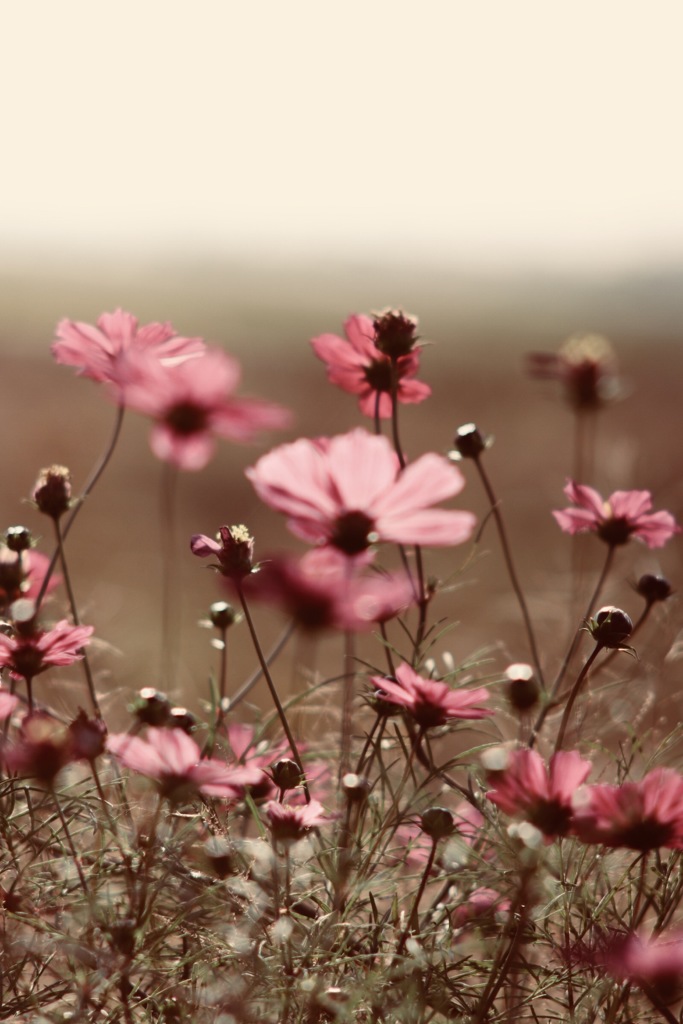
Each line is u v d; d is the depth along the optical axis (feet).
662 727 5.26
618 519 5.21
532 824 4.72
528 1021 4.91
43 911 4.84
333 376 5.26
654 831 4.70
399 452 5.14
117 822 4.89
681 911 4.99
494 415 26.18
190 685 5.94
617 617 4.89
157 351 5.09
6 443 21.25
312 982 4.71
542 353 6.22
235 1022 4.71
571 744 5.10
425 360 40.32
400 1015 4.71
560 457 20.58
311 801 4.82
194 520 16.92
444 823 4.78
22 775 4.87
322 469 4.73
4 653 4.85
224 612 5.16
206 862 4.84
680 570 5.79
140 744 4.75
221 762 4.89
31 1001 4.75
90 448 21.99
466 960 4.82
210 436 5.02
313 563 4.71
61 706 5.24
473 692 4.81
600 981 4.77
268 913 4.83
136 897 4.79
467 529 4.70
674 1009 4.90
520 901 4.73
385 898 4.93
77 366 5.13
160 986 4.80
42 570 5.22
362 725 5.25
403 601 4.67
